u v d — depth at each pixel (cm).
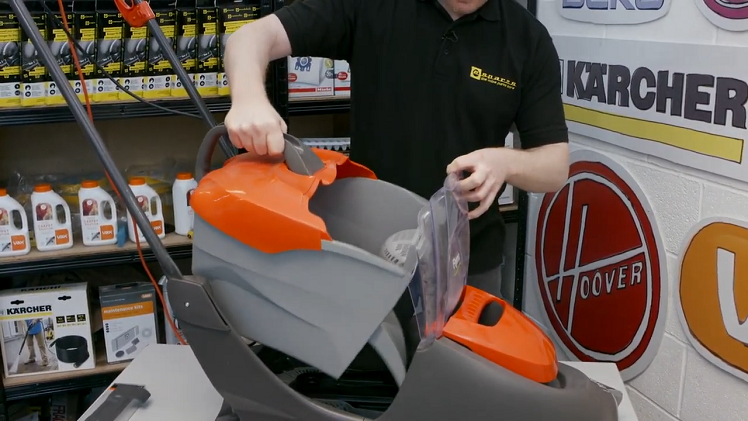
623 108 182
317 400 114
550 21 214
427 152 155
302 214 101
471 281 164
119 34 204
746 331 149
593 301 202
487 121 153
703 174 158
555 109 154
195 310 106
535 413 99
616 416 112
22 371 213
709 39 153
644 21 172
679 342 169
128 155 247
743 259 148
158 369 145
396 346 103
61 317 212
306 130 260
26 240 207
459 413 99
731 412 155
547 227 223
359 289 100
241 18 211
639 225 180
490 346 102
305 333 104
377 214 123
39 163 239
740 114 146
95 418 124
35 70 199
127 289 220
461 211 116
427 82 152
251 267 104
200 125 251
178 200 219
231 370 108
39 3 197
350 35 156
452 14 151
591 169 198
